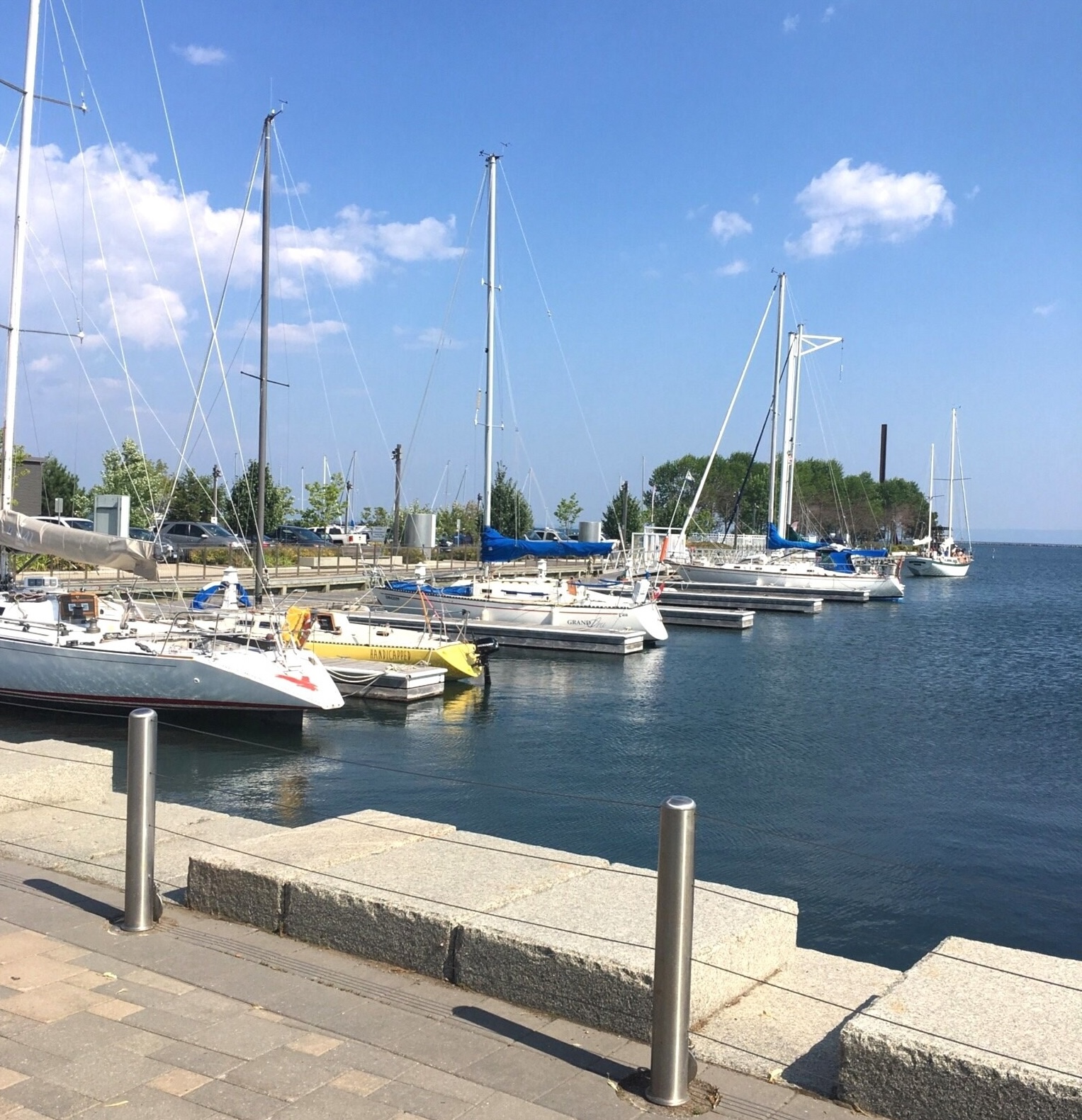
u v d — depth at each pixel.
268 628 20.97
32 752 8.45
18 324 19.22
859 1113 3.88
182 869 6.54
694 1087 4.02
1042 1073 3.56
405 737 20.19
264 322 26.80
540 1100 3.90
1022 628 46.50
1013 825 14.95
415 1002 4.66
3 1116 3.70
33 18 19.45
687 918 3.89
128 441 53.09
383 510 82.50
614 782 17.12
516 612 34.91
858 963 5.30
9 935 5.38
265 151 27.14
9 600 20.14
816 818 15.23
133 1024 4.42
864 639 40.47
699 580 56.81
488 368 35.41
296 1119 3.73
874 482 133.25
